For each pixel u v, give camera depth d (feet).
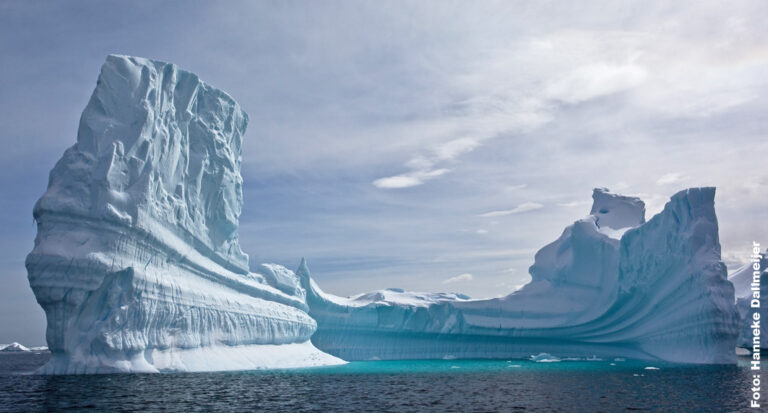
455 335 233.76
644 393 109.50
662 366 179.11
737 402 97.96
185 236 137.28
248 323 150.10
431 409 87.71
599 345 227.61
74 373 111.75
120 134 121.08
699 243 192.75
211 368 131.34
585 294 231.71
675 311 197.88
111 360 113.29
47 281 109.91
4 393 90.74
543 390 113.91
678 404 95.50
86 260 111.04
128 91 123.95
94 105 122.11
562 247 245.24
